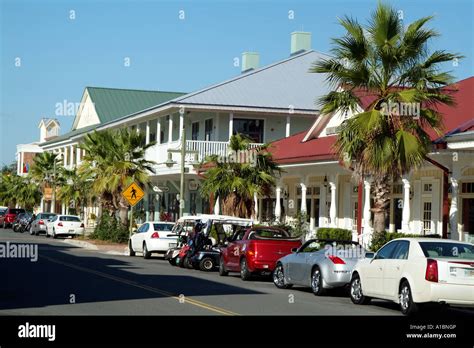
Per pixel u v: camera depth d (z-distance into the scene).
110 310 16.58
